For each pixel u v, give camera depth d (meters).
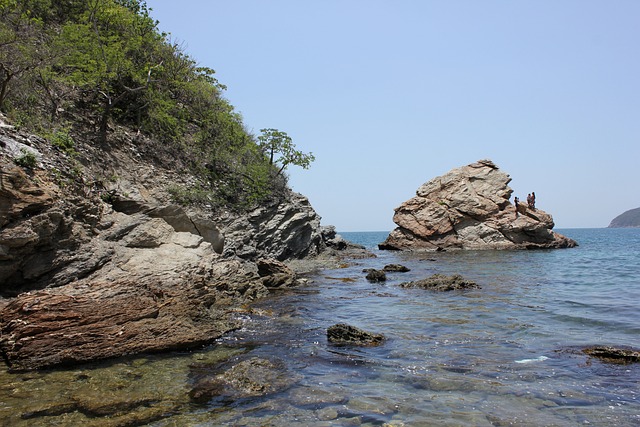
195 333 9.60
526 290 17.30
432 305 14.18
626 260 31.08
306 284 19.56
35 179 12.09
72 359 8.03
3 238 10.09
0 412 5.92
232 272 15.69
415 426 5.56
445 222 44.28
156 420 5.74
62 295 8.81
